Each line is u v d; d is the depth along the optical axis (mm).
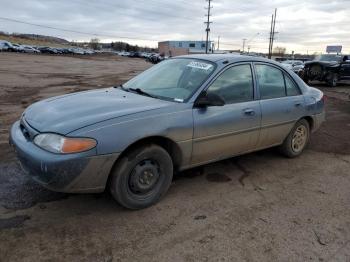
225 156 4336
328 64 17750
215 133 4004
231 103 4199
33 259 2783
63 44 131000
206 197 3973
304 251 3045
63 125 3197
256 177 4617
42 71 24641
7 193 3824
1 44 62375
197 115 3820
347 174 4863
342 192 4273
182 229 3303
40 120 3434
